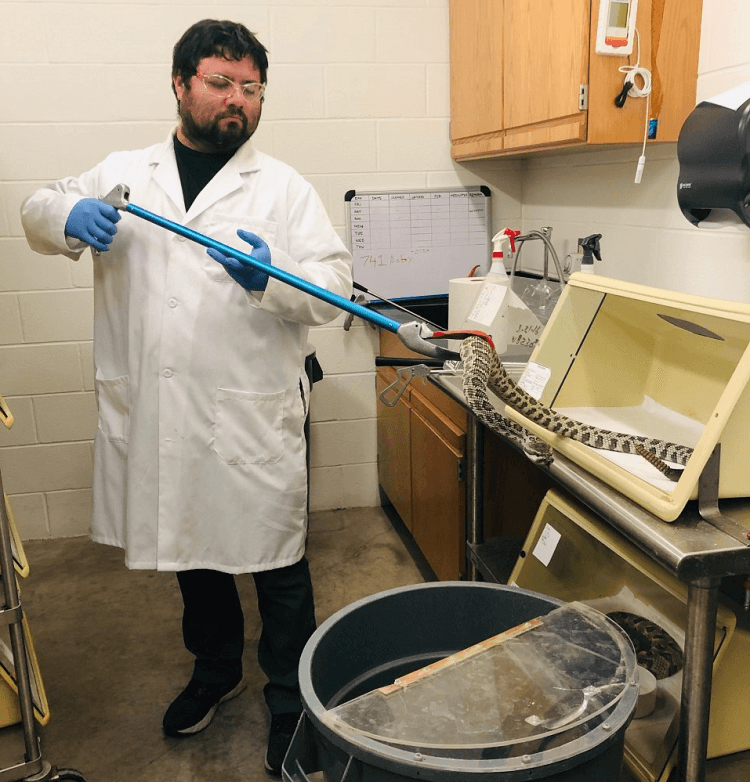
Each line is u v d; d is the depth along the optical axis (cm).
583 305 161
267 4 265
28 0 250
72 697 204
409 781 93
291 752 108
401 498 272
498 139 237
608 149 223
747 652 130
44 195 166
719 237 179
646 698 135
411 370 156
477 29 246
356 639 125
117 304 169
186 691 193
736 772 133
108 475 176
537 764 91
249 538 169
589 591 165
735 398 107
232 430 166
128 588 261
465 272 300
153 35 259
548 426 140
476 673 111
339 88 277
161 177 166
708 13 174
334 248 169
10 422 143
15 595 148
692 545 105
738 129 134
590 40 175
